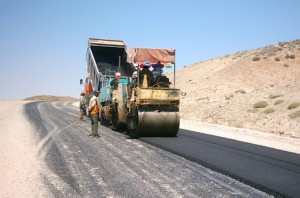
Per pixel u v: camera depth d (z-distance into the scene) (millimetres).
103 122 18203
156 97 12562
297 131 16844
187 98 36750
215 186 6086
